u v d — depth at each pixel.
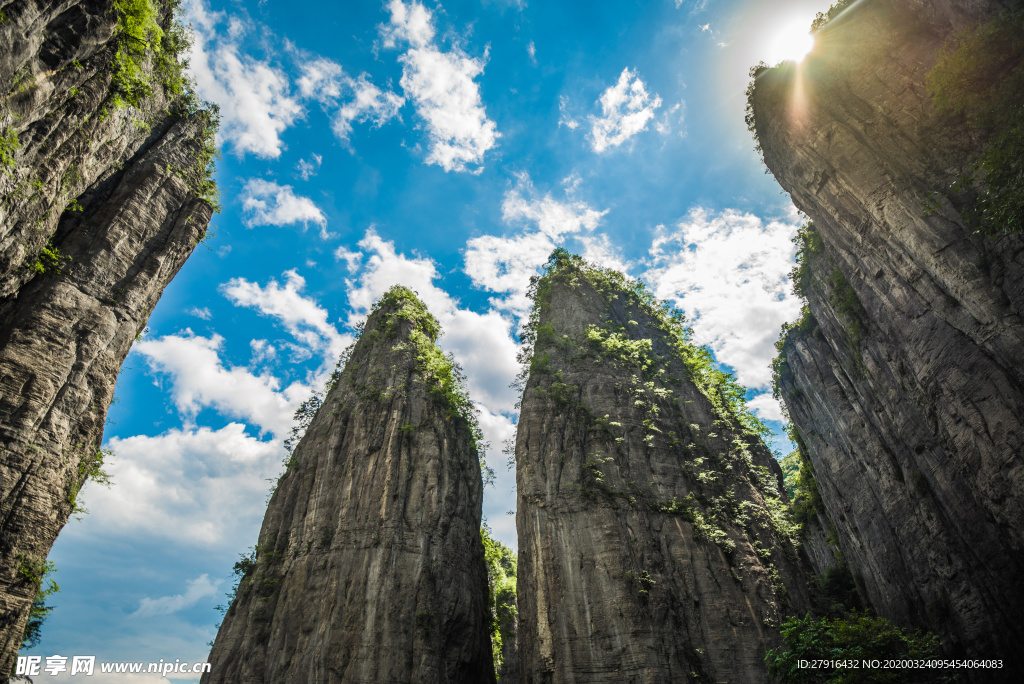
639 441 43.12
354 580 41.47
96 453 33.00
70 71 29.27
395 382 54.81
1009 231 24.42
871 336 43.31
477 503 50.91
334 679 37.22
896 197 33.47
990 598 32.38
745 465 45.66
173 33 40.62
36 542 28.48
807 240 54.25
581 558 36.62
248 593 43.09
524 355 54.25
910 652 24.56
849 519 48.69
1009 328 26.95
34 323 31.19
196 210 41.66
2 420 28.47
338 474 48.81
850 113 37.62
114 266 35.81
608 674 32.09
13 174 26.67
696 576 36.19
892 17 38.56
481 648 43.72
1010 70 27.16
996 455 27.77
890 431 42.47
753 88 46.72
